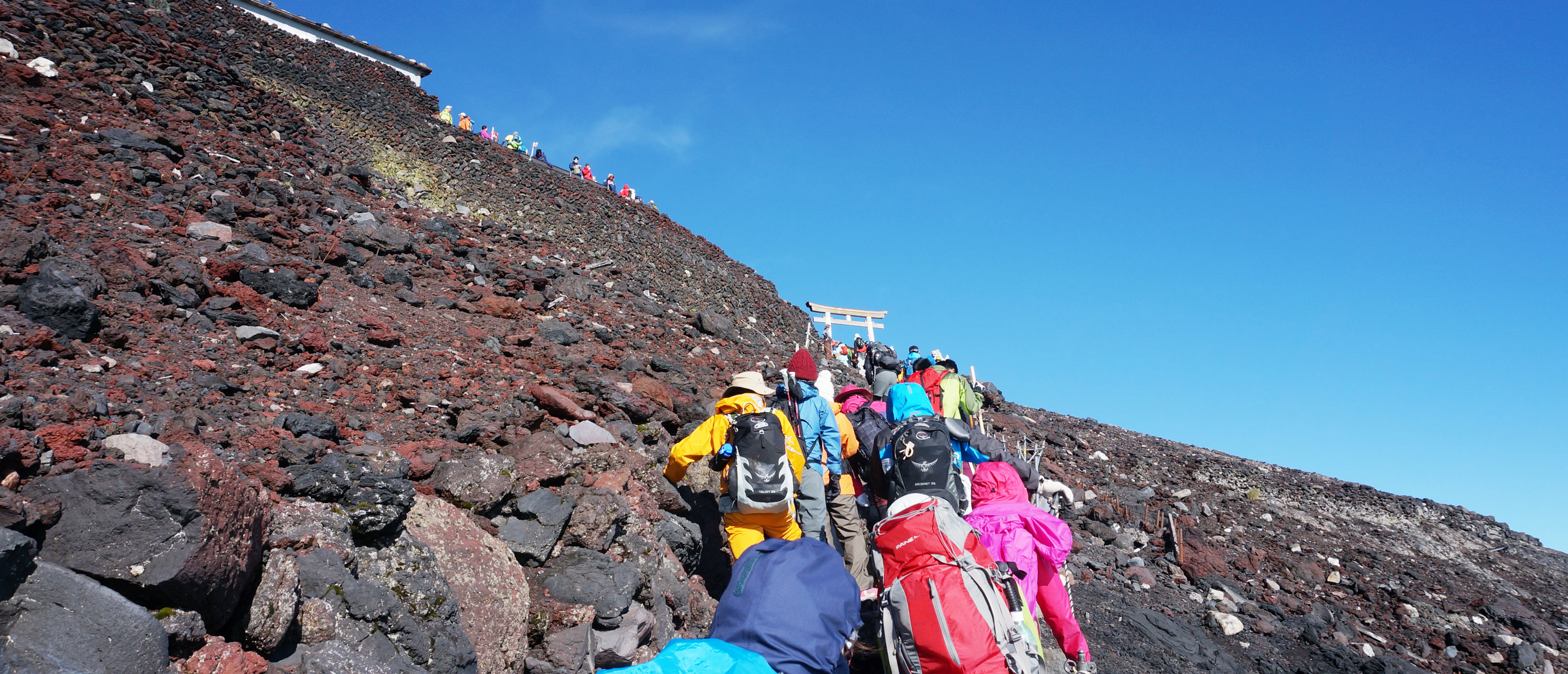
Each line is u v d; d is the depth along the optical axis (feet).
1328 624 34.81
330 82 82.69
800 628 7.61
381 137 77.77
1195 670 26.16
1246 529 48.60
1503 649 36.76
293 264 24.29
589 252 77.41
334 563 10.00
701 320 43.60
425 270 30.37
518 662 11.71
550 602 12.72
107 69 33.94
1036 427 63.10
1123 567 36.91
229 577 8.50
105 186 23.97
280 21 101.96
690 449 15.90
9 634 6.85
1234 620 31.55
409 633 10.07
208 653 8.18
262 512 9.50
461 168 81.82
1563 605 47.44
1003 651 10.27
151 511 8.10
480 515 13.65
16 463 8.79
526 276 35.22
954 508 13.44
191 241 23.03
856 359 79.87
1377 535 54.34
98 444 10.34
